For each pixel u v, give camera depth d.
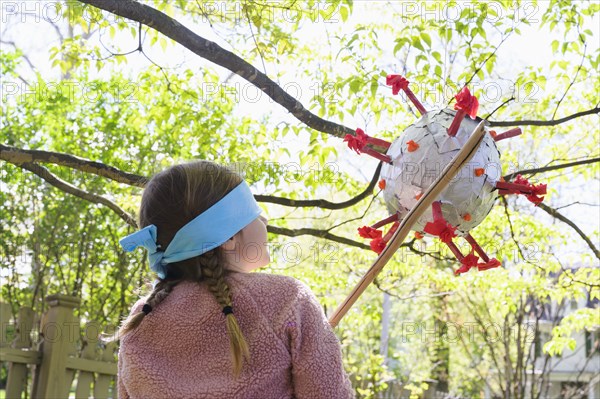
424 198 1.54
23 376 3.81
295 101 3.15
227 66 2.99
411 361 10.12
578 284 5.45
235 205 1.48
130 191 5.41
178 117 4.29
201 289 1.42
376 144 1.96
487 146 1.81
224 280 1.43
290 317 1.39
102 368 4.08
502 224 4.93
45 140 6.11
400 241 1.56
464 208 1.78
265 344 1.36
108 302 6.20
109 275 6.16
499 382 10.35
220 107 4.43
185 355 1.38
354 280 5.50
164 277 1.51
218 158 4.32
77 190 3.75
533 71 3.75
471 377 11.90
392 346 11.56
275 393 1.35
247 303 1.40
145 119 4.46
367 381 7.11
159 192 1.48
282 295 1.42
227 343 1.37
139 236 1.46
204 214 1.45
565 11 3.79
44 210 5.96
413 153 1.81
